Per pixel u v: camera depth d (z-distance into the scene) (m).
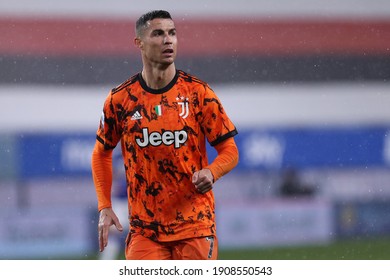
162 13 15.08
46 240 41.22
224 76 52.88
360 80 54.59
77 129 50.03
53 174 46.28
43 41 50.34
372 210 48.84
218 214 43.72
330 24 54.69
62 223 41.53
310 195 49.19
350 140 50.78
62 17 50.91
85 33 51.06
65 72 50.31
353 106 54.19
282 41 53.78
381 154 51.12
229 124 15.44
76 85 50.31
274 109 53.12
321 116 53.78
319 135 50.25
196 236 15.23
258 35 53.66
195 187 14.84
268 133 49.56
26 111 49.38
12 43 49.88
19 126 49.19
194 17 52.88
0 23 49.94
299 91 53.66
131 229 15.70
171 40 14.96
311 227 45.31
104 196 16.06
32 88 49.69
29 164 46.06
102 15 51.41
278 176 49.31
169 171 15.12
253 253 38.59
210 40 52.88
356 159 50.62
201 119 15.25
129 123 15.20
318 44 54.44
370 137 51.06
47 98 49.81
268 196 48.78
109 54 51.16
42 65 50.09
